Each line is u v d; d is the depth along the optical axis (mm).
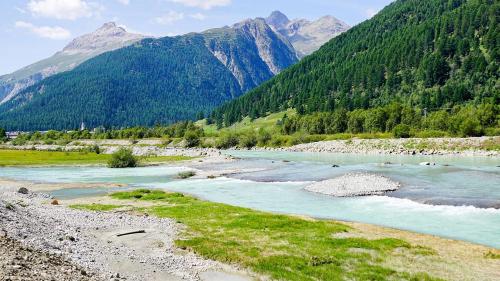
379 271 24375
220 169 93938
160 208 46219
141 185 72000
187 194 59844
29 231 27297
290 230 34750
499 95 176750
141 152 159250
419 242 30875
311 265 25719
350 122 194000
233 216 40844
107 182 77812
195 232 34312
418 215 40625
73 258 23562
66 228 33156
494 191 50250
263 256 27422
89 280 19156
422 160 98750
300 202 50531
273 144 184125
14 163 120188
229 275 24156
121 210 45344
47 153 156000
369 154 128875
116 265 24609
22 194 58219
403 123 170625
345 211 43906
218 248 29281
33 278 16484
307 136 181500
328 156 124688
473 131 131625
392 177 65688
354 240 31156
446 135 141000
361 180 61156
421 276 23500
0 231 24016
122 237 32438
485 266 25250
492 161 91688
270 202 51281
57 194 62312
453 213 40906
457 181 59719
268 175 78750
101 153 166125
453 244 30250
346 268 25062
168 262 26141
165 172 94750
